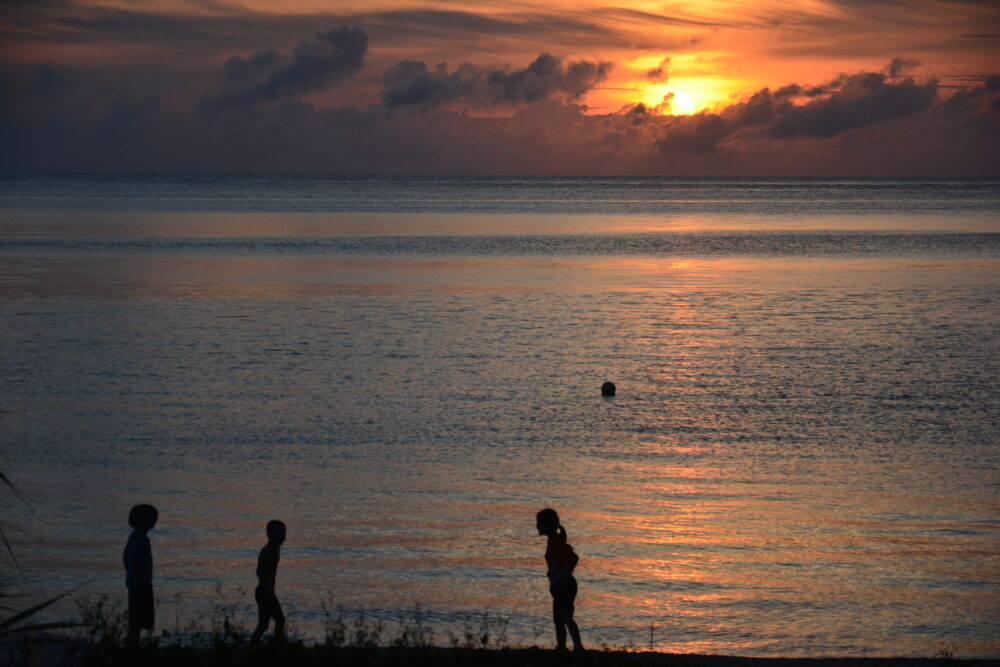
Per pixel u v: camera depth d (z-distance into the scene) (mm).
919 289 78750
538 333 57031
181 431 33875
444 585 20500
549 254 109438
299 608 19141
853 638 18047
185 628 17781
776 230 154875
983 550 22812
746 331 58094
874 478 28781
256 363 46969
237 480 28125
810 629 18438
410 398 39719
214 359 47875
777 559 22172
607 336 56094
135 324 58375
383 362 47656
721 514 25438
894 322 61438
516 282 82312
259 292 73750
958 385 42438
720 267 96438
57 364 46031
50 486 27250
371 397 39844
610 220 181875
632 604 19594
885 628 18500
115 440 32562
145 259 97375
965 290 77938
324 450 31656
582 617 18953
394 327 58625
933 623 18750
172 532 23562
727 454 31531
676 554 22453
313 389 41188
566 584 15422
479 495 26953
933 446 32562
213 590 20016
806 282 83688
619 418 36594
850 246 123500
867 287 80125
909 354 50250
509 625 18484
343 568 21391
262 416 36312
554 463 30391
